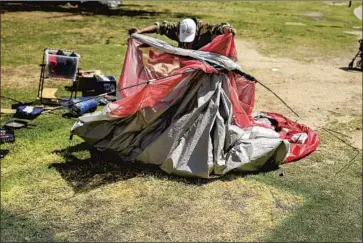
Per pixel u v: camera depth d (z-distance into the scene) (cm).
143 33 679
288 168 640
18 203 531
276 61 1334
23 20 1853
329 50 1559
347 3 3556
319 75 1183
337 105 928
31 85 940
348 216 532
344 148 716
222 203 547
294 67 1265
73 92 885
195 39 676
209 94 606
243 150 612
